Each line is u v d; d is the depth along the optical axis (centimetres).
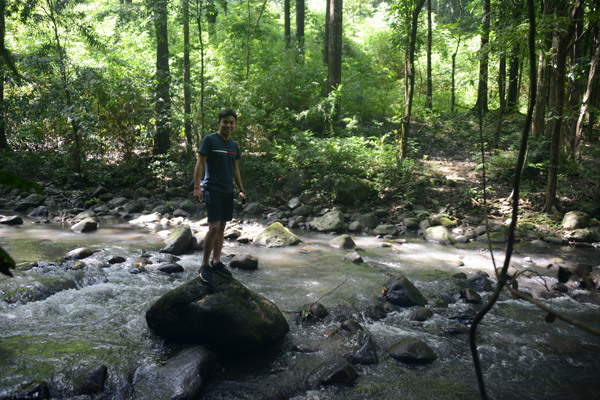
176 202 967
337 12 1359
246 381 329
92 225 764
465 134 1427
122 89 1049
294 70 1370
